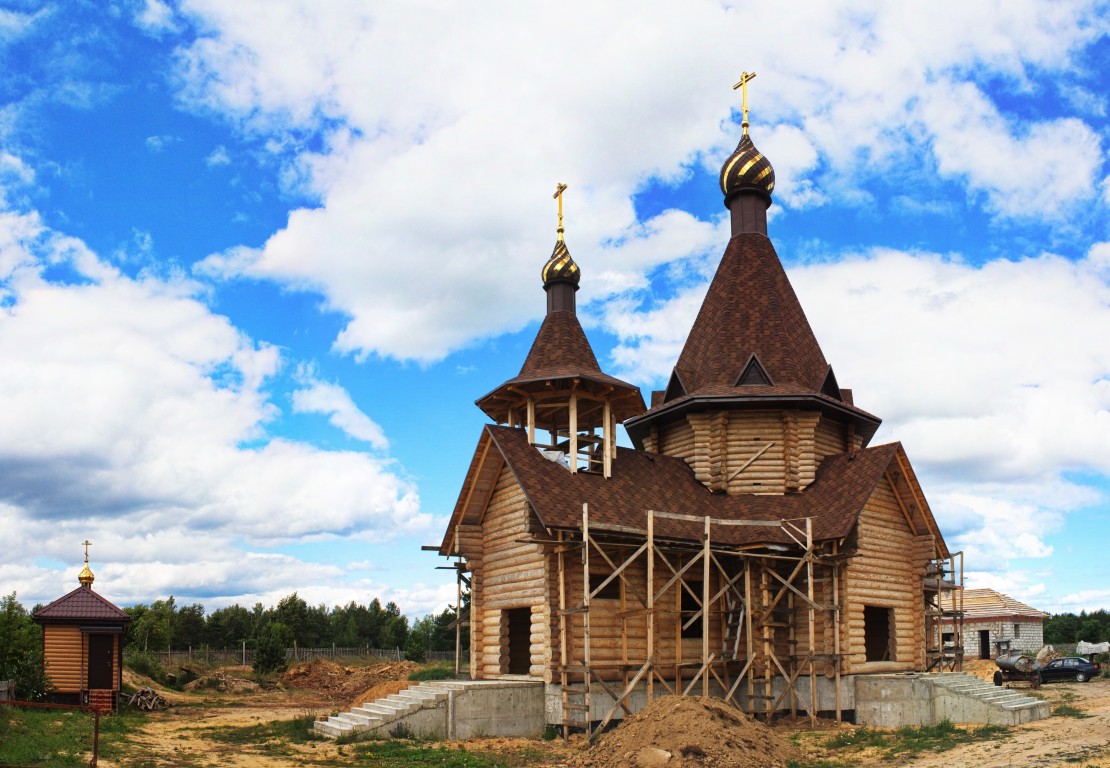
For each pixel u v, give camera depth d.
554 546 25.22
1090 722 23.83
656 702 21.52
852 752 21.70
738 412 31.05
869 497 27.48
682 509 28.28
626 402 29.77
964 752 20.52
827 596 27.72
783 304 33.25
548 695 24.84
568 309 30.58
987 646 59.53
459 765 20.11
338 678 52.09
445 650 88.50
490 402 30.23
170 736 25.30
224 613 100.25
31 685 29.06
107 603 31.42
